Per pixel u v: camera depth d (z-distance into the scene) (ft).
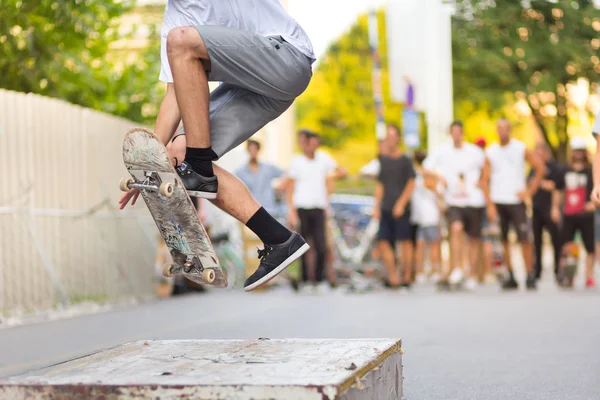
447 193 46.85
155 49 57.41
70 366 11.10
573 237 48.93
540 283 53.01
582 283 53.16
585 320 29.63
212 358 11.54
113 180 42.70
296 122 158.10
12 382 9.98
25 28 45.42
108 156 42.24
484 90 83.30
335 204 57.62
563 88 83.76
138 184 12.59
